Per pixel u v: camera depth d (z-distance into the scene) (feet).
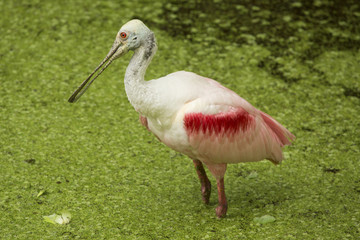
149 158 40.45
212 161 33.47
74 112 45.32
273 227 33.78
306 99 48.14
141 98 32.14
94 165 39.37
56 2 61.98
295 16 60.80
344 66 52.95
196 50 54.54
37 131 42.65
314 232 33.24
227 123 32.30
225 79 50.31
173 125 32.17
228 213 35.29
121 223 33.91
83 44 54.75
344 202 36.11
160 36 56.44
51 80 49.21
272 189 37.76
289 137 35.19
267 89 49.29
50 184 37.17
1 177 37.47
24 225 33.27
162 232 33.24
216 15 60.64
